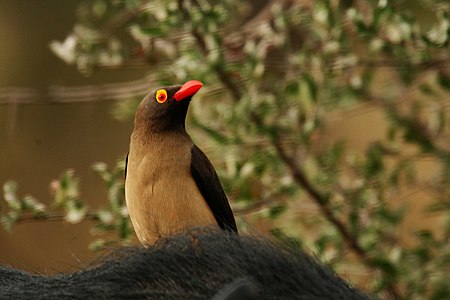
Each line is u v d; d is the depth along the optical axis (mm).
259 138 11938
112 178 11375
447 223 12375
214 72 11516
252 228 5254
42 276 5887
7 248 19859
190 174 8805
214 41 11398
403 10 11758
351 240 12227
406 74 12156
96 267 5152
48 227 19938
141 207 8852
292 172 12094
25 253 19797
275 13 12398
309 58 12000
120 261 5035
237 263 4582
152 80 12141
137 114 9055
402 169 12461
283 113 12391
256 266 4543
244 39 12539
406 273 11875
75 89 13125
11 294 5352
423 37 11297
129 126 21172
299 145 12227
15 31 21125
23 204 11281
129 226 11094
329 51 11547
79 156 20844
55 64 20719
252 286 4281
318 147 12711
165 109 8852
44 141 20969
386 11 11047
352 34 12383
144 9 11656
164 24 11383
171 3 11367
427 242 12070
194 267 4672
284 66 12211
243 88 12297
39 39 21047
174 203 8734
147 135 8930
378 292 11453
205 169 8898
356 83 12422
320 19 11320
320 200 12219
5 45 20891
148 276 4762
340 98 12297
